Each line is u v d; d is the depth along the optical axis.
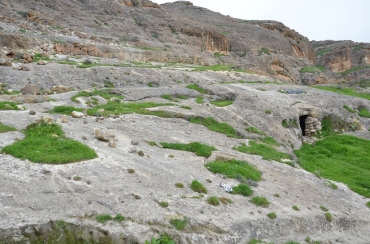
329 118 28.42
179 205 10.26
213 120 22.02
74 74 26.97
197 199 10.88
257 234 10.28
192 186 11.60
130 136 15.70
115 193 10.01
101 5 64.12
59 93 22.70
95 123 16.84
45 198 9.16
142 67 34.53
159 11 75.06
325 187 15.97
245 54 76.19
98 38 48.62
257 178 13.91
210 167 13.76
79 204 9.16
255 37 85.25
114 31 56.59
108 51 42.97
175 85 30.33
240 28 87.69
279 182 14.51
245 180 13.34
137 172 11.63
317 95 33.06
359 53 111.00
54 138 12.82
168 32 67.38
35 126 13.88
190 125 20.58
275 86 35.53
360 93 43.47
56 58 32.94
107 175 10.93
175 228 9.16
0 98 18.91
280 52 85.38
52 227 8.18
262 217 10.91
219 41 74.69
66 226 8.29
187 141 16.77
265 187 13.46
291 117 25.36
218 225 9.76
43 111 18.09
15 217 8.17
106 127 16.41
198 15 97.69
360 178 18.44
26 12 47.03
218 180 12.88
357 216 13.56
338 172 19.19
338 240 11.50
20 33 38.41
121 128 16.67
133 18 67.31
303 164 19.08
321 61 111.56
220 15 101.19
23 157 11.05
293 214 11.74
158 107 22.12
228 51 76.81
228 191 12.09
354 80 91.38
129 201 9.78
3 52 29.39
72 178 10.36
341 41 128.50
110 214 9.02
